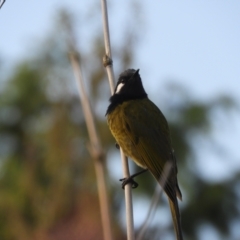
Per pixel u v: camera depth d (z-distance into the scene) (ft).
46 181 56.70
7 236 56.29
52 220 53.11
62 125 56.24
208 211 53.78
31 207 55.67
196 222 53.72
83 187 53.98
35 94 57.31
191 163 53.21
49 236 52.21
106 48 31.09
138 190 50.57
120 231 47.78
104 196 26.35
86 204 51.55
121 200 50.44
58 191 54.34
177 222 30.81
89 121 27.96
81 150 55.77
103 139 51.96
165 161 34.63
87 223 50.14
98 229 49.47
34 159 57.67
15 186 57.11
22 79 57.06
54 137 55.93
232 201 53.67
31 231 54.80
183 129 53.26
